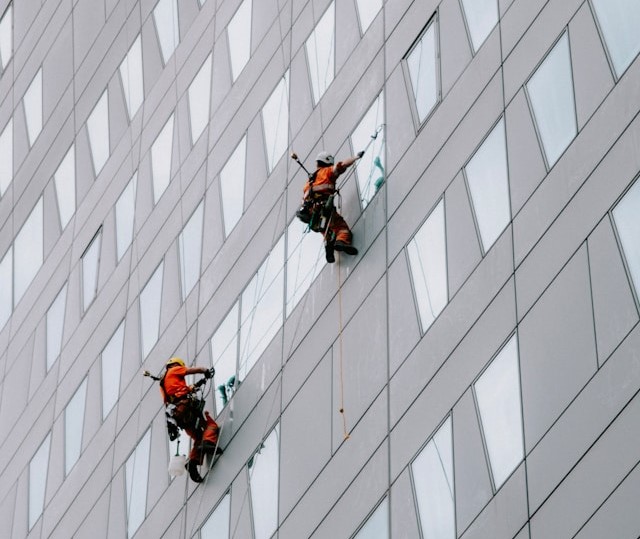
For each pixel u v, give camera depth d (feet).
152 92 212.23
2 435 222.69
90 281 212.64
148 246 199.93
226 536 160.45
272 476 156.15
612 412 119.14
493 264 136.56
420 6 160.76
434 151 150.10
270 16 189.67
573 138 132.46
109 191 215.51
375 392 145.79
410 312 145.28
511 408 128.36
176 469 164.96
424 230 147.23
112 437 192.24
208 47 201.87
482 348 134.21
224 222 184.34
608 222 125.59
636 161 125.18
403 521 136.26
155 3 218.18
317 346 157.07
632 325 120.37
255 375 166.09
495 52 146.20
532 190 135.13
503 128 141.18
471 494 129.70
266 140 181.06
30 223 236.84
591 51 133.80
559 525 119.85
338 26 174.50
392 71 161.48
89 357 205.46
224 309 177.17
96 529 187.73
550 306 128.26
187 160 197.88
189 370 163.94
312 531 146.82
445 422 135.33
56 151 234.79
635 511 114.21
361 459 144.15
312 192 153.48
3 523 212.64
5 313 236.63
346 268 156.87
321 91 173.88
